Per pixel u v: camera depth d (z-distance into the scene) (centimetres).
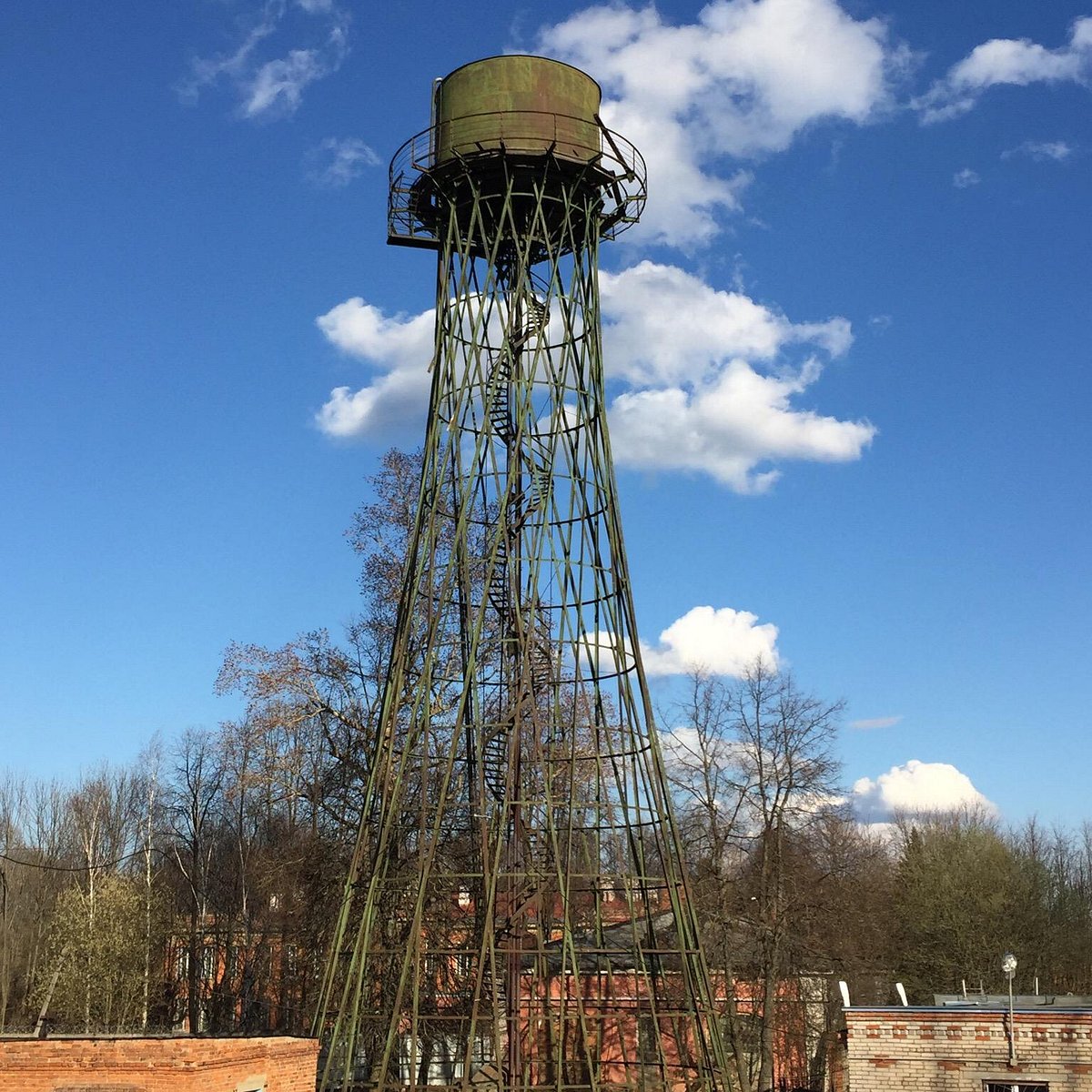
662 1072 2784
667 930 3975
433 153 3081
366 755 3653
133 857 6406
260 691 3659
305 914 3803
